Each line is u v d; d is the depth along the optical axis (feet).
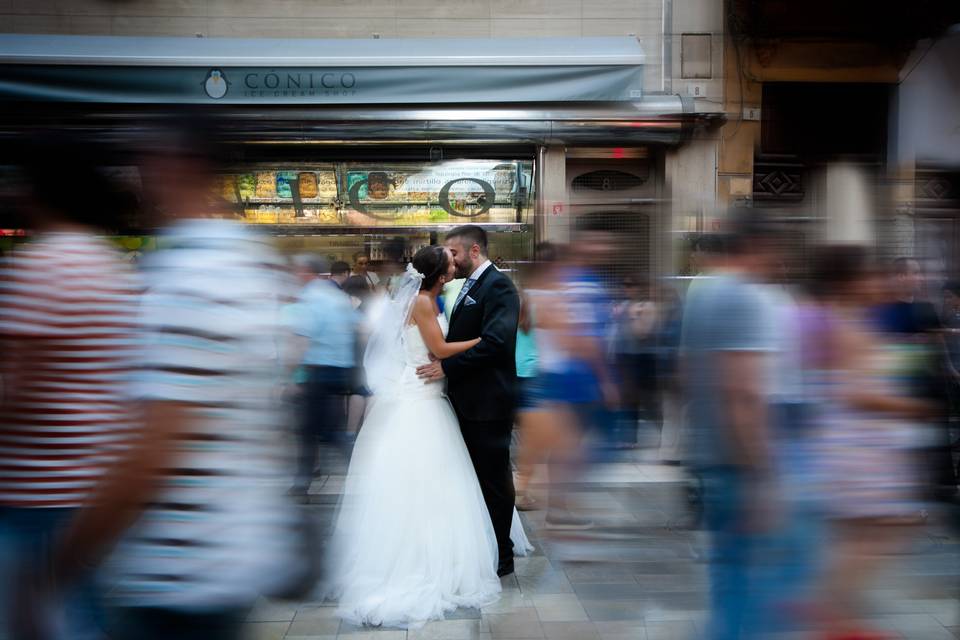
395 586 12.37
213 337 5.70
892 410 9.30
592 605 12.12
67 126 25.66
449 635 11.71
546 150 27.76
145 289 6.14
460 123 27.32
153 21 29.43
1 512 6.73
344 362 18.60
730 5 28.96
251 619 10.78
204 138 6.36
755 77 29.09
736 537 9.59
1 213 7.04
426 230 28.68
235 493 5.87
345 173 28.40
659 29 29.66
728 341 9.16
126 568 5.91
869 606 9.43
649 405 13.08
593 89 27.61
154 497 5.75
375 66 27.32
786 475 9.32
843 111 26.94
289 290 6.76
